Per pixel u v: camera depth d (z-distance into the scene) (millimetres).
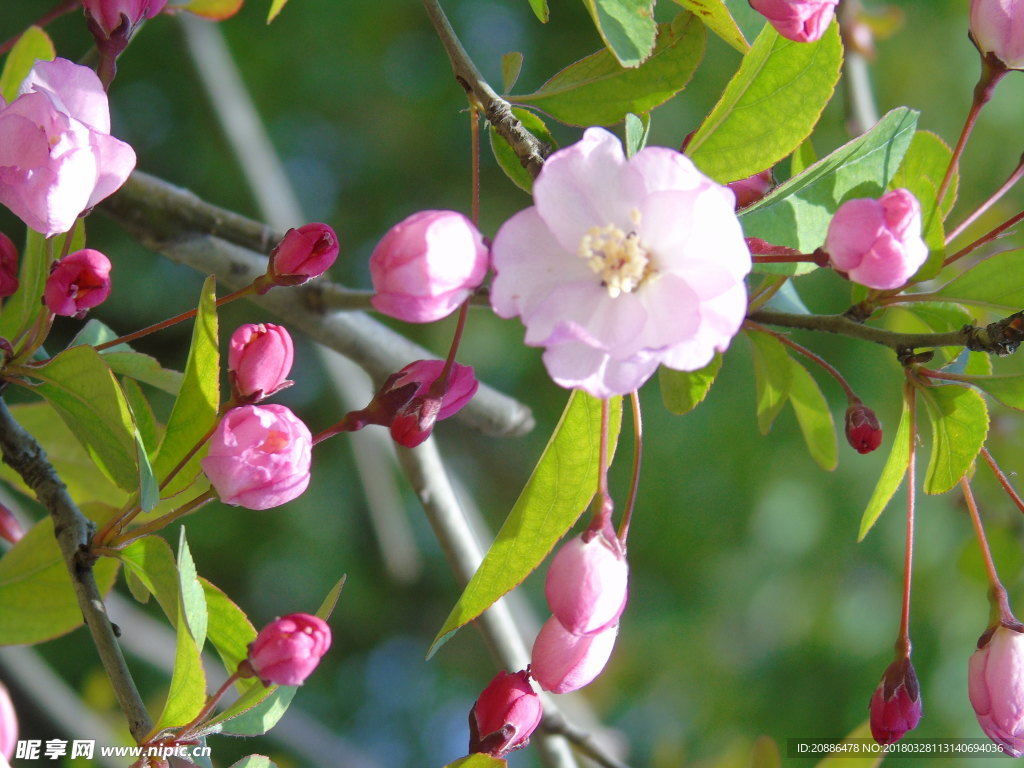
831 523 1167
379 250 491
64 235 555
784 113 533
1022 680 538
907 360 546
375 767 916
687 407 566
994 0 541
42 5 1288
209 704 509
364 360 672
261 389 523
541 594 1254
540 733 641
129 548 524
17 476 576
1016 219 549
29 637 571
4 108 510
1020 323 529
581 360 492
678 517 1215
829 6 512
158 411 1217
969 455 543
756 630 1203
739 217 529
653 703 1206
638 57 507
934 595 1121
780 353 573
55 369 521
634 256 494
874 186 536
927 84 1241
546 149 533
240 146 858
